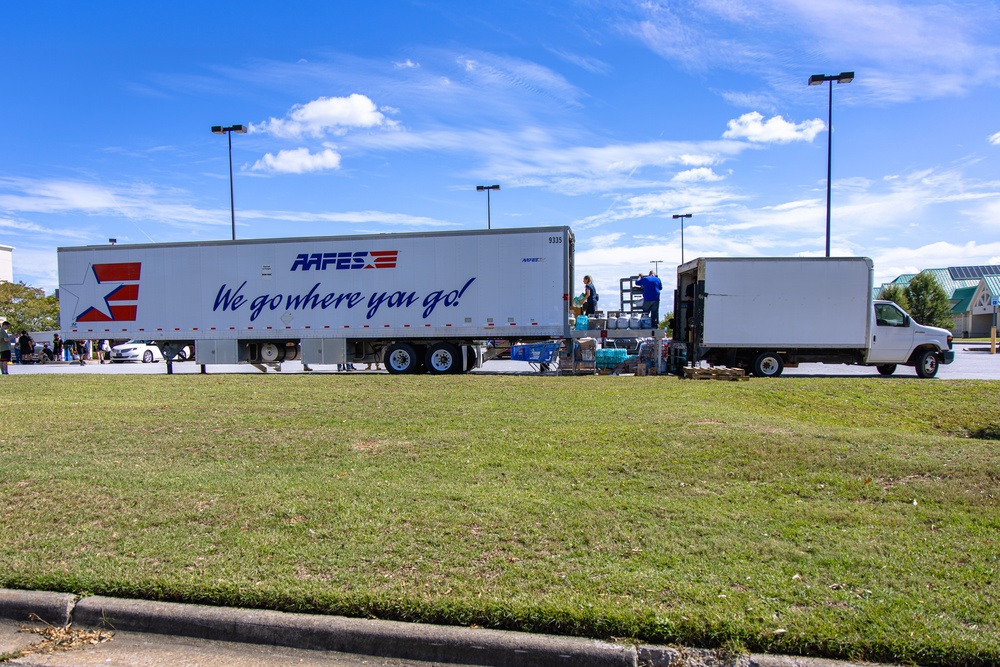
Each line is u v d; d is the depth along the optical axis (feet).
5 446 26.32
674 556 15.05
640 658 11.68
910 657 11.30
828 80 81.82
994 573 14.10
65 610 13.66
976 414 38.96
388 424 30.55
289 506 18.48
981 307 243.19
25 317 153.58
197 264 66.28
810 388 47.57
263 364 68.33
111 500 19.25
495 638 12.14
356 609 12.98
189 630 13.16
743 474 21.47
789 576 14.02
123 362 109.09
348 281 63.72
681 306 66.33
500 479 21.26
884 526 16.97
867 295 59.77
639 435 26.81
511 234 60.95
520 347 62.34
